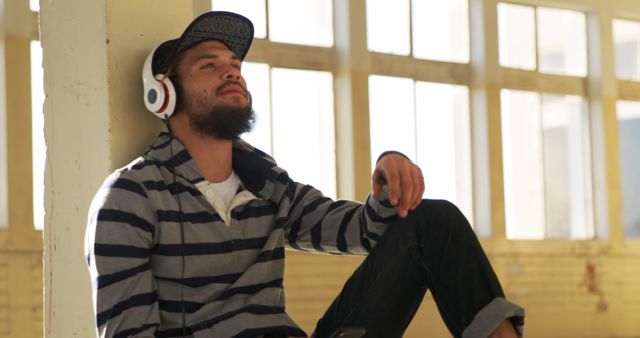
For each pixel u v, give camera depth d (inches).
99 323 79.5
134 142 104.0
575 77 399.5
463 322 80.1
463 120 367.9
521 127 384.2
